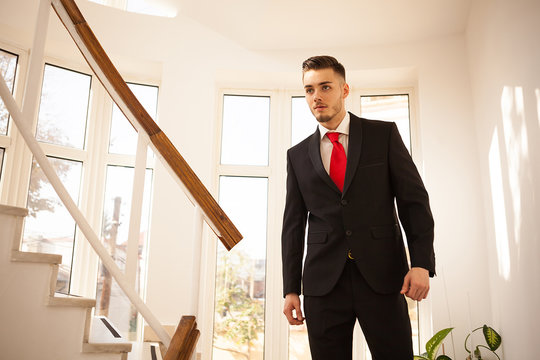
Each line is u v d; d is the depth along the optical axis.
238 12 3.68
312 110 1.67
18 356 1.38
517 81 2.34
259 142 4.09
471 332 3.20
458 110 3.63
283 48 3.97
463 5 3.47
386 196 1.59
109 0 3.99
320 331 1.53
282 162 4.01
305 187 1.70
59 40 3.40
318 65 1.66
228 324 3.72
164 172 3.58
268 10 3.61
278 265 3.81
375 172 1.59
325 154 1.71
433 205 3.49
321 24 3.71
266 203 3.98
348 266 1.54
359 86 4.14
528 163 2.21
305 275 1.61
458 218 3.43
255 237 3.90
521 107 2.29
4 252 1.39
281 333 3.70
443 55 3.77
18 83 3.43
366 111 4.11
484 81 3.12
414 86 4.06
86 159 3.67
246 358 3.67
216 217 1.41
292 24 3.73
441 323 3.28
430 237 1.49
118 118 3.88
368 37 3.84
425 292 1.41
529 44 2.11
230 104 4.17
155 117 3.97
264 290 3.80
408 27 3.72
